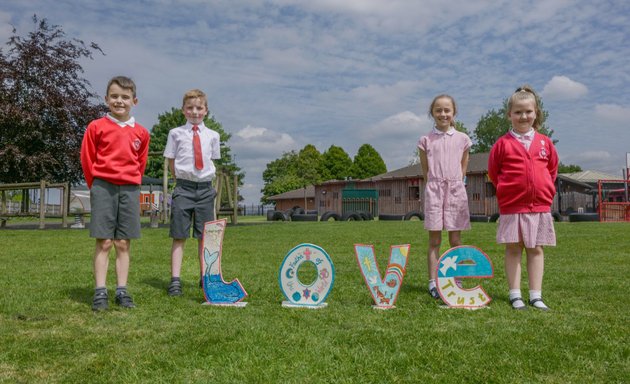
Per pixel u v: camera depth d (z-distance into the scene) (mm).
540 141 3945
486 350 2561
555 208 35688
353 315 3408
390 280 3713
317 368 2299
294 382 2135
